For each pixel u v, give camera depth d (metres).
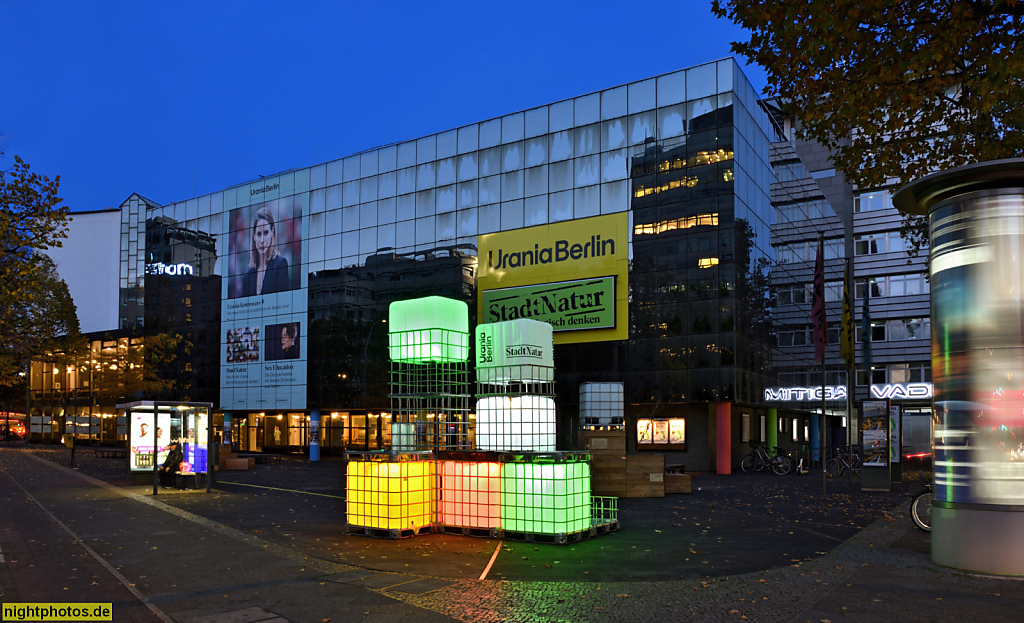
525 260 35.50
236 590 7.62
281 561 9.20
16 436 78.00
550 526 10.49
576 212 34.25
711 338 30.06
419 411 12.28
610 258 33.00
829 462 30.95
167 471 20.88
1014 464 8.33
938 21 9.91
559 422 33.53
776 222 35.66
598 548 10.19
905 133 12.22
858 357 48.66
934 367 9.25
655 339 31.38
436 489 11.59
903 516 13.81
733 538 11.14
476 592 7.53
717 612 6.73
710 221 30.69
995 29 9.68
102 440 59.00
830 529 12.15
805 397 38.97
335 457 43.88
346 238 42.78
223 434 47.09
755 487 21.66
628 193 32.97
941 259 9.26
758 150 33.78
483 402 11.63
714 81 31.33
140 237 57.19
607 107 34.03
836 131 11.93
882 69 10.32
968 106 10.66
